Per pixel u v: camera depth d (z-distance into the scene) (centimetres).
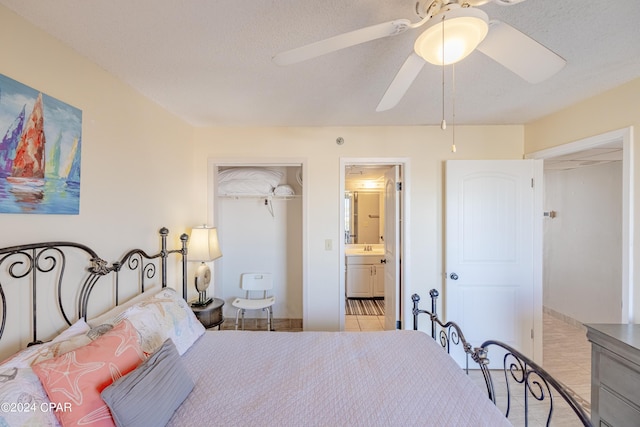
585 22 121
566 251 347
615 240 296
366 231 452
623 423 139
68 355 97
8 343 110
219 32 128
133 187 185
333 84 181
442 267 269
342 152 272
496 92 192
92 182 151
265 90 190
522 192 250
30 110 118
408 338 170
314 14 116
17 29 114
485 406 109
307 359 145
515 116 239
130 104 182
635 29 126
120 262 167
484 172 253
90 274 148
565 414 193
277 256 342
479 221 253
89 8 112
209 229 239
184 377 117
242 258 342
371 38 94
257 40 134
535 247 250
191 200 266
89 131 150
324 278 275
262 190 323
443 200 268
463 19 81
